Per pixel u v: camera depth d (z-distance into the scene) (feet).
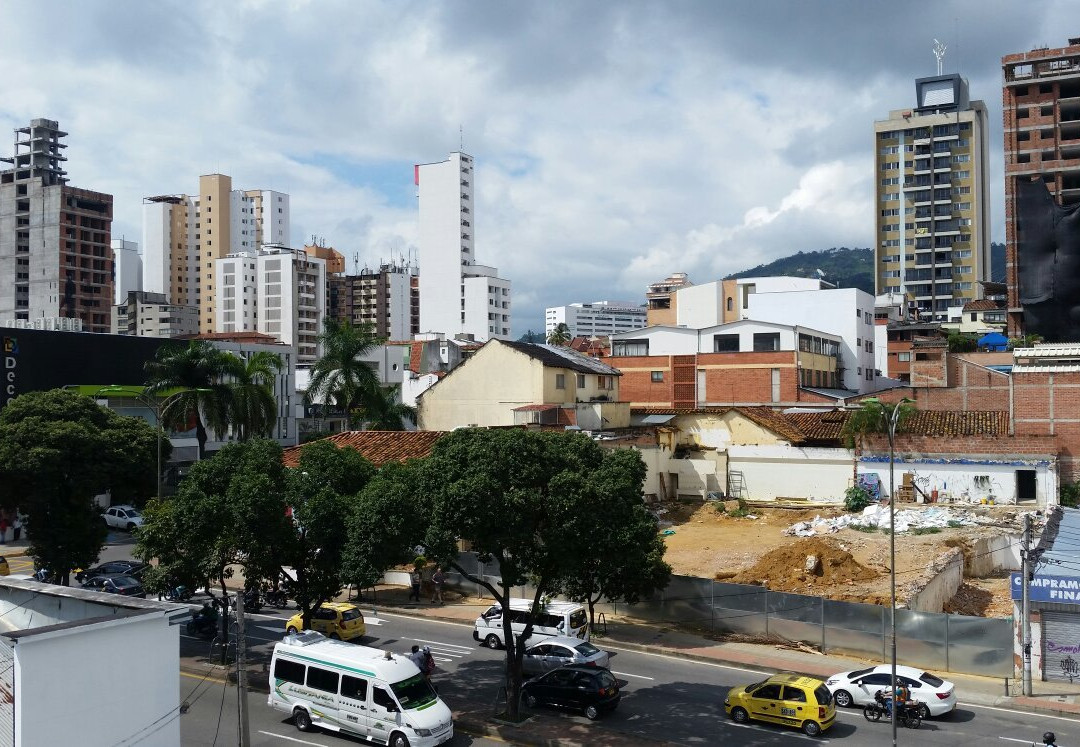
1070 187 364.17
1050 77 358.43
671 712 93.61
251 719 92.94
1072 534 128.06
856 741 84.89
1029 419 195.83
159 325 477.36
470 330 525.34
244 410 208.64
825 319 325.21
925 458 186.50
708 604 124.77
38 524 132.57
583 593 106.01
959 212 520.01
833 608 115.14
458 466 84.58
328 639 95.25
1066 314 325.83
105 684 64.49
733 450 203.41
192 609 70.08
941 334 374.43
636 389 287.69
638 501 94.68
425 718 82.84
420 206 542.98
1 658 62.69
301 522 97.76
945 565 133.49
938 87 540.52
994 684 102.58
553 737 85.92
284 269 508.94
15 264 442.50
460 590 148.66
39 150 461.78
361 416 232.12
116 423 146.10
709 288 371.97
